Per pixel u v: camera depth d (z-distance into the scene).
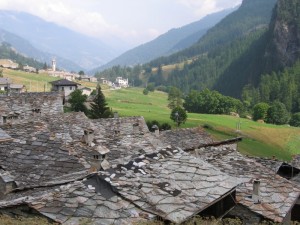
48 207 10.73
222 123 108.31
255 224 15.73
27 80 178.62
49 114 31.02
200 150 25.03
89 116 79.88
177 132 35.69
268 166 28.62
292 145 101.56
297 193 18.88
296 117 141.00
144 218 11.03
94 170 14.45
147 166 13.61
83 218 10.41
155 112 123.31
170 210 11.56
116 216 10.83
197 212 11.88
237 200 17.09
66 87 129.25
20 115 31.03
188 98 152.50
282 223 17.05
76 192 11.45
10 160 18.52
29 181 16.81
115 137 23.66
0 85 129.88
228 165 21.28
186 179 13.44
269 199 17.73
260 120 134.88
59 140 19.81
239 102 151.12
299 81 197.88
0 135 20.05
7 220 10.18
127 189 11.96
